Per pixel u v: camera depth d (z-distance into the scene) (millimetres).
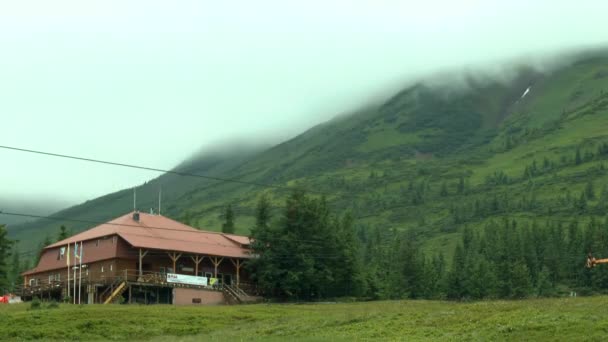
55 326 76562
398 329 63562
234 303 114875
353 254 126812
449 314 67125
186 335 73188
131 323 79062
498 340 55250
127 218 124125
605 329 54469
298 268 120125
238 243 127500
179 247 116625
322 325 70000
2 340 70438
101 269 115750
